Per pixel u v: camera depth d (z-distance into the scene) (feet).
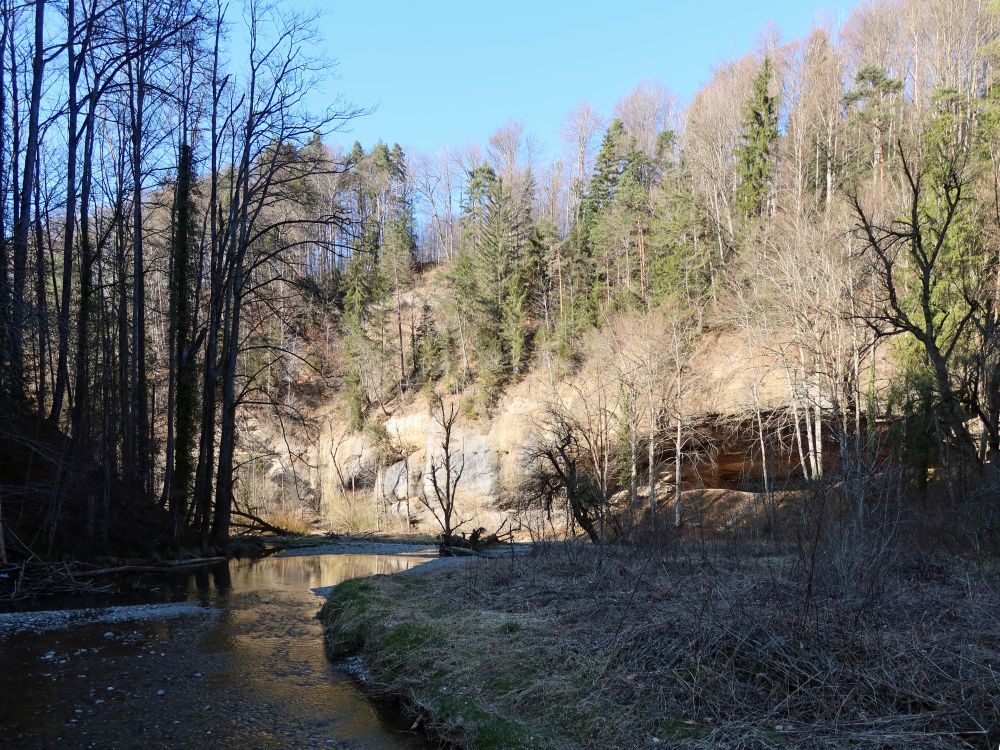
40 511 51.90
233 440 78.38
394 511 153.99
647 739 16.63
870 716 16.35
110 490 61.87
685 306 138.41
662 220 155.33
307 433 153.89
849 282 85.15
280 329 127.54
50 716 21.84
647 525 41.34
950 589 27.14
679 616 21.88
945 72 141.28
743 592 23.24
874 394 82.53
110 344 73.72
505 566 43.37
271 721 21.80
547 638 24.22
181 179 77.77
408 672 24.73
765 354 103.91
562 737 17.69
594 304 158.51
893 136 124.26
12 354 51.78
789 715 16.66
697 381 117.91
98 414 66.95
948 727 15.34
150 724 21.33
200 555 69.62
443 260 251.39
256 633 34.19
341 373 178.70
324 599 44.80
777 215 117.19
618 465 109.09
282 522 116.98
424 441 156.97
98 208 86.89
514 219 197.47
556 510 91.71
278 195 81.00
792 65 173.99
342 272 203.92
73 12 65.21
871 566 24.36
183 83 79.87
